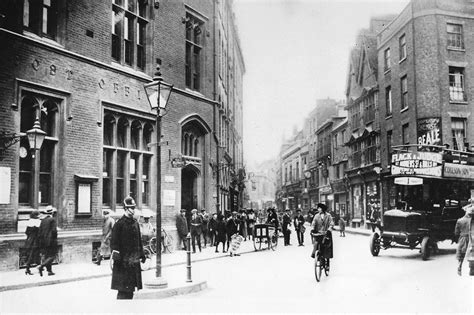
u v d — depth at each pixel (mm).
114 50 17609
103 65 16328
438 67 28594
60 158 14688
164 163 19656
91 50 15984
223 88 31344
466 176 19375
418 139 28781
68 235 14500
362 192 39312
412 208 18391
